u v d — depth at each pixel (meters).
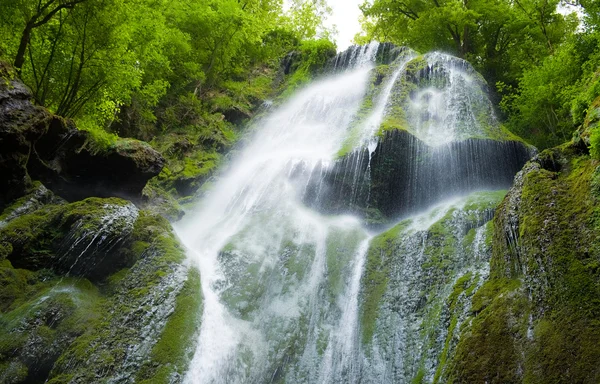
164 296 9.41
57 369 7.84
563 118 17.33
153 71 18.80
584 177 7.10
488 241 9.89
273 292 10.99
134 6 13.45
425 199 14.67
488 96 19.62
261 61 28.41
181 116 21.33
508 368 6.14
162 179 17.25
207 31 23.44
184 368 8.31
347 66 25.27
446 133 16.19
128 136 17.97
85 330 8.54
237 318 10.17
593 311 5.70
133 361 8.10
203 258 11.72
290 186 14.94
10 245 9.14
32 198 10.38
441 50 27.33
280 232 12.88
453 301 8.62
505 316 6.75
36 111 10.23
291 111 22.52
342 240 12.37
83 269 9.74
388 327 9.35
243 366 9.15
